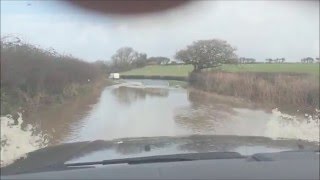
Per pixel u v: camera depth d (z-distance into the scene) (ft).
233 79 131.44
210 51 208.33
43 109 77.15
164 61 343.26
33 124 57.57
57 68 93.71
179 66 292.20
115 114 75.82
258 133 51.88
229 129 57.16
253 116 72.54
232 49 228.22
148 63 357.41
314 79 95.30
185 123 63.77
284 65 206.39
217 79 152.05
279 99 86.33
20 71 69.56
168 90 175.83
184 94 147.64
